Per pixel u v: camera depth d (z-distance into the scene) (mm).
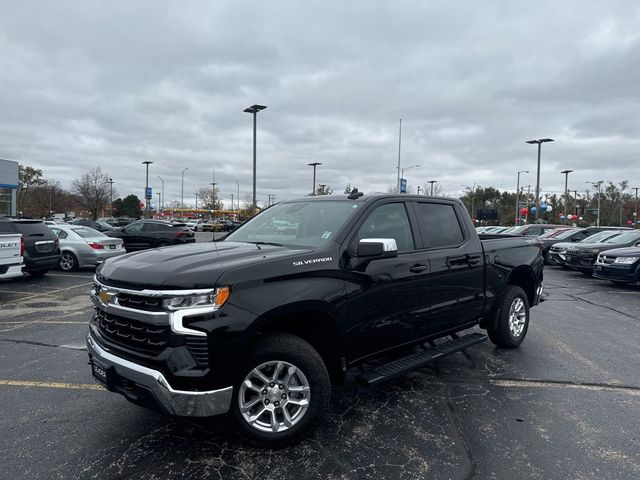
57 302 8852
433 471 3092
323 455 3277
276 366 3273
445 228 4922
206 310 2967
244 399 3189
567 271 16531
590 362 5457
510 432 3670
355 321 3713
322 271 3521
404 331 4203
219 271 3090
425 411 4055
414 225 4520
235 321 3016
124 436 3521
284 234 4207
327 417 3914
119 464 3135
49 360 5328
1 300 9055
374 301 3863
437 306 4539
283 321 3473
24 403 4133
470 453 3336
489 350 5910
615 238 15180
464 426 3770
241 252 3580
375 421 3842
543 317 8031
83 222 31422
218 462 3166
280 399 3305
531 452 3357
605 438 3586
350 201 4266
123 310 3193
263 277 3201
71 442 3428
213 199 78188
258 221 4762
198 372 2949
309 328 3697
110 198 71812
